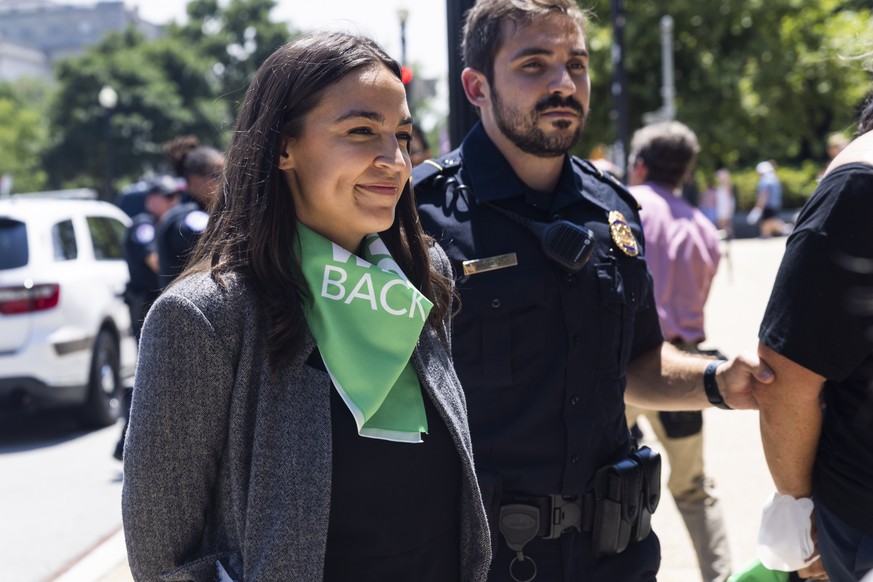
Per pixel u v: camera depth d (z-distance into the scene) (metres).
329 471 1.55
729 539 4.43
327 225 1.69
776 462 2.26
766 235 23.84
